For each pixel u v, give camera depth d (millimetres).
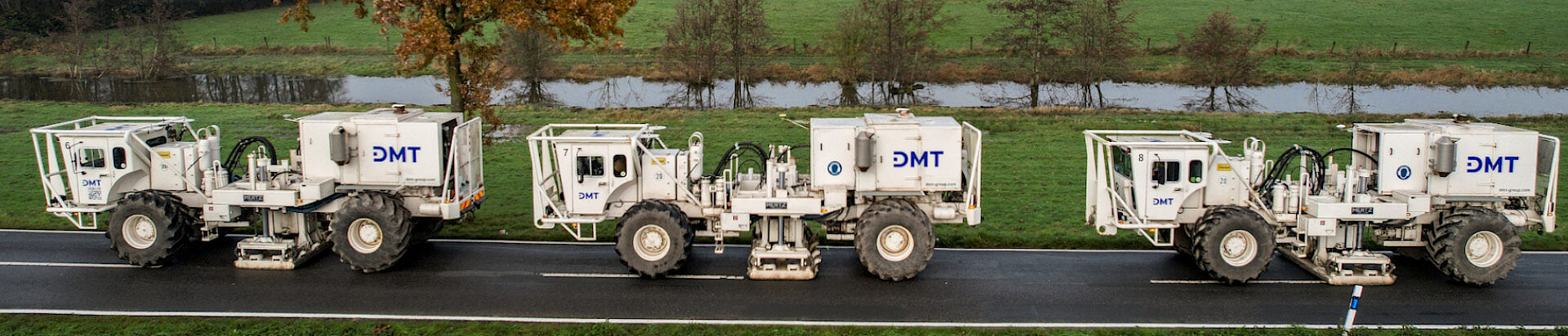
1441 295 14117
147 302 13500
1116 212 15141
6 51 59875
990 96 46688
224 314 12977
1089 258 16406
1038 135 31453
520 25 18859
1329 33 62969
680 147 28422
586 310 13336
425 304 13555
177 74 53000
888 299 13898
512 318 12961
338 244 14938
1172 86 49875
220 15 74875
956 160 14789
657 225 14570
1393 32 63062
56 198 15789
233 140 29578
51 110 35938
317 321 12688
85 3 57875
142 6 68750
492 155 27062
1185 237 16062
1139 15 68500
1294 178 22406
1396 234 15195
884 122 15086
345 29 67125
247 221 16000
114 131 15336
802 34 63188
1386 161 14703
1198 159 14789
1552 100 44219
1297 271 15484
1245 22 65625
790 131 31734
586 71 53125
